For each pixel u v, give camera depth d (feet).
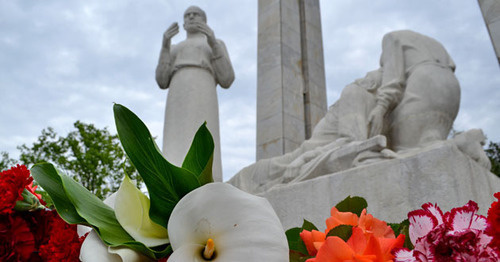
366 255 3.02
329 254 3.02
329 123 21.09
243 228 3.13
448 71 18.78
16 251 4.13
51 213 4.66
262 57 38.01
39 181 4.04
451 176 14.03
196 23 24.79
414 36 19.83
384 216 14.88
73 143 50.78
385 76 19.67
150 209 3.62
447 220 3.16
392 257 3.11
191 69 23.57
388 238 3.45
